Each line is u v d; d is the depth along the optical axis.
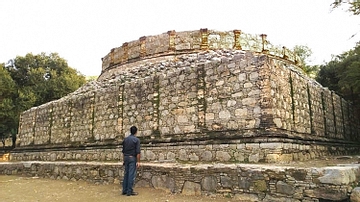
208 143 9.56
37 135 19.64
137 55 18.48
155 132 11.64
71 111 16.81
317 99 12.76
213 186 7.02
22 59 35.78
